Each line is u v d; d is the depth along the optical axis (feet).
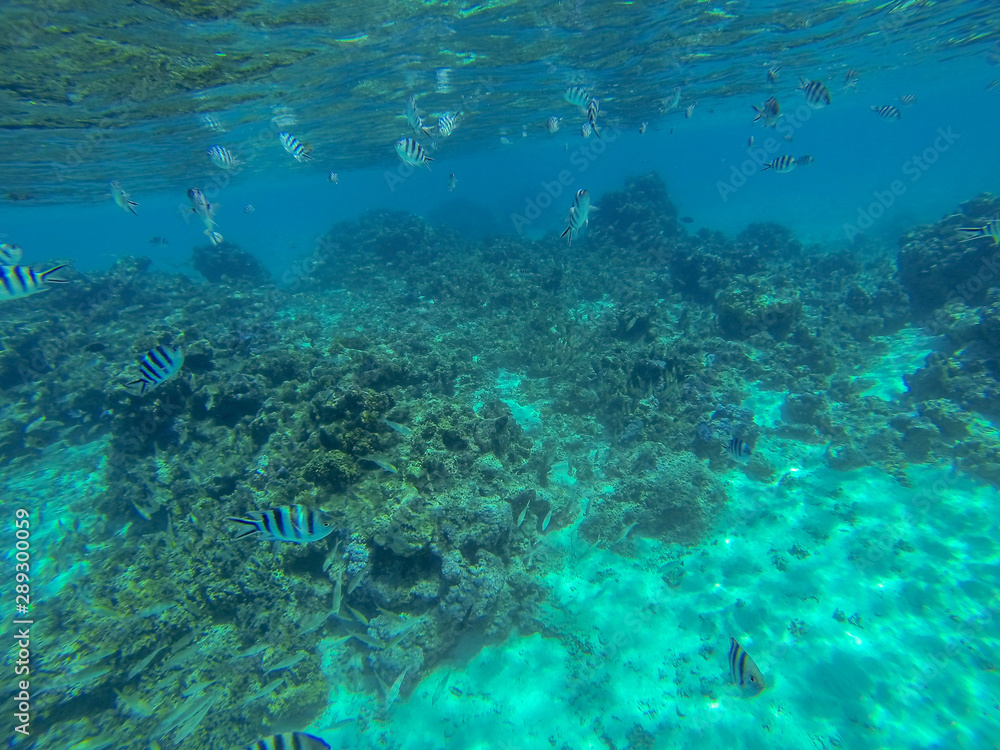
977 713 14.94
